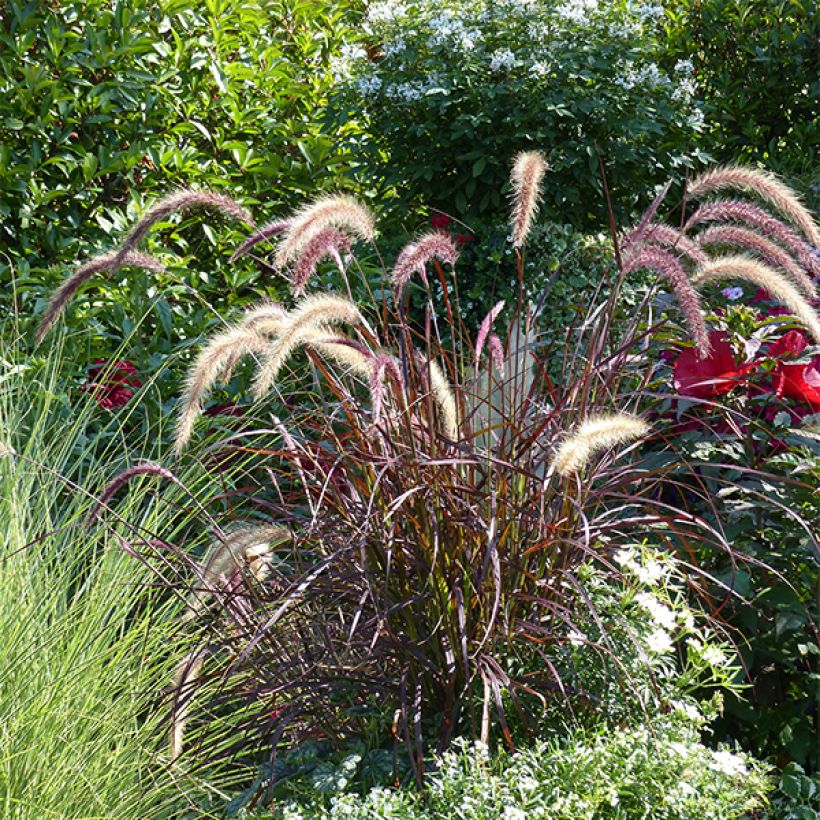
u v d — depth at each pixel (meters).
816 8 7.01
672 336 3.17
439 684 2.53
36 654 2.46
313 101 6.17
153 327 4.55
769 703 2.90
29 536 2.89
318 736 2.57
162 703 2.57
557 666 2.55
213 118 5.84
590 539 2.61
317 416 2.88
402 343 2.59
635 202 5.95
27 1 5.00
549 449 2.56
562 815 2.05
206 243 5.59
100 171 5.16
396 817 2.05
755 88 7.23
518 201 2.69
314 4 6.45
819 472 2.76
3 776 2.29
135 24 5.26
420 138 5.69
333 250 2.51
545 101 5.36
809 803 2.58
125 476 2.51
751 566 2.92
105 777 2.41
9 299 4.54
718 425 3.16
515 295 5.31
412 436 2.46
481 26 5.69
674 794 2.12
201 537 3.16
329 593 2.63
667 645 2.42
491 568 2.44
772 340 3.25
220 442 2.76
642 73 5.71
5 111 4.91
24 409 3.79
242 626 2.64
